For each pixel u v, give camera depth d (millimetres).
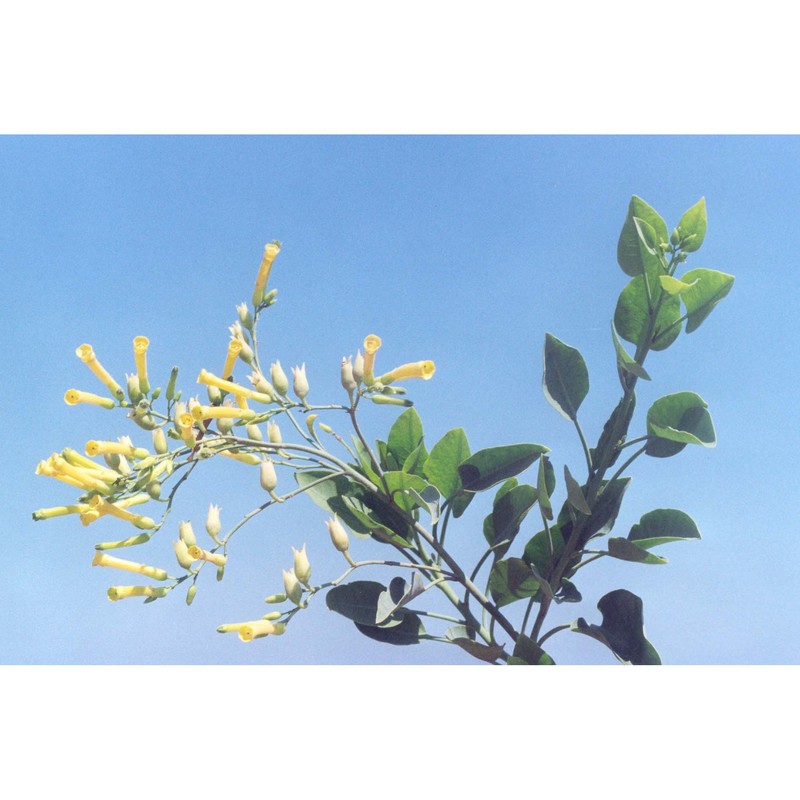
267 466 641
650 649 667
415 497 686
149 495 622
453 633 705
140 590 612
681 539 701
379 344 648
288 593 626
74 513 609
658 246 698
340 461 692
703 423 689
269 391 668
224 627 608
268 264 669
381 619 648
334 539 646
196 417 623
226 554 627
